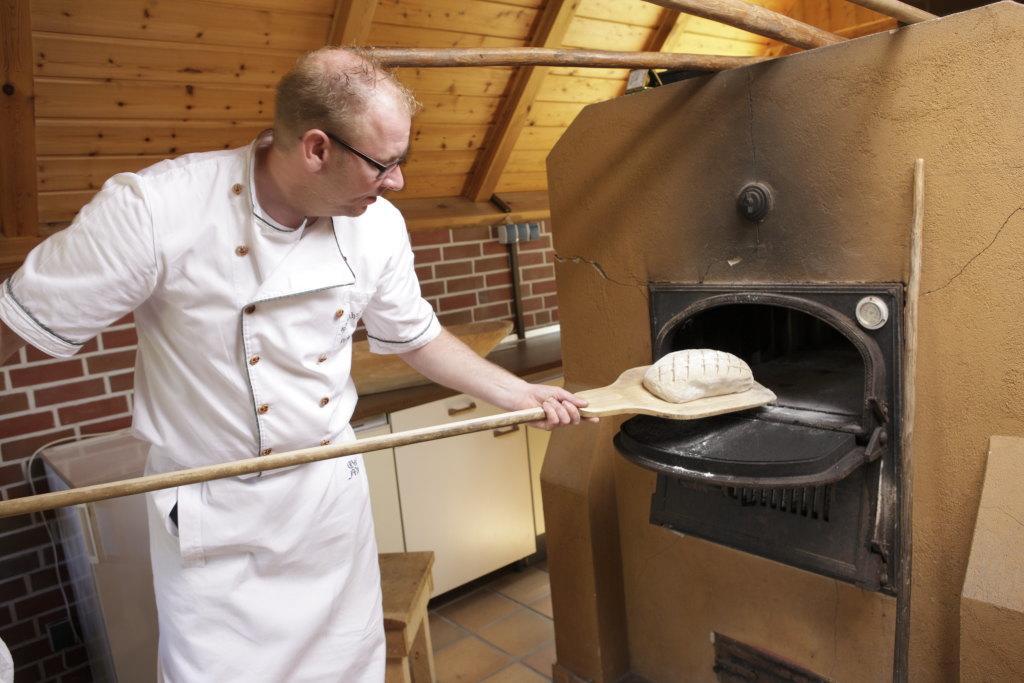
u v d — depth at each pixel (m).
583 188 1.89
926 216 1.34
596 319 1.93
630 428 1.57
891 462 1.42
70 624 2.35
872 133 1.38
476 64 1.36
